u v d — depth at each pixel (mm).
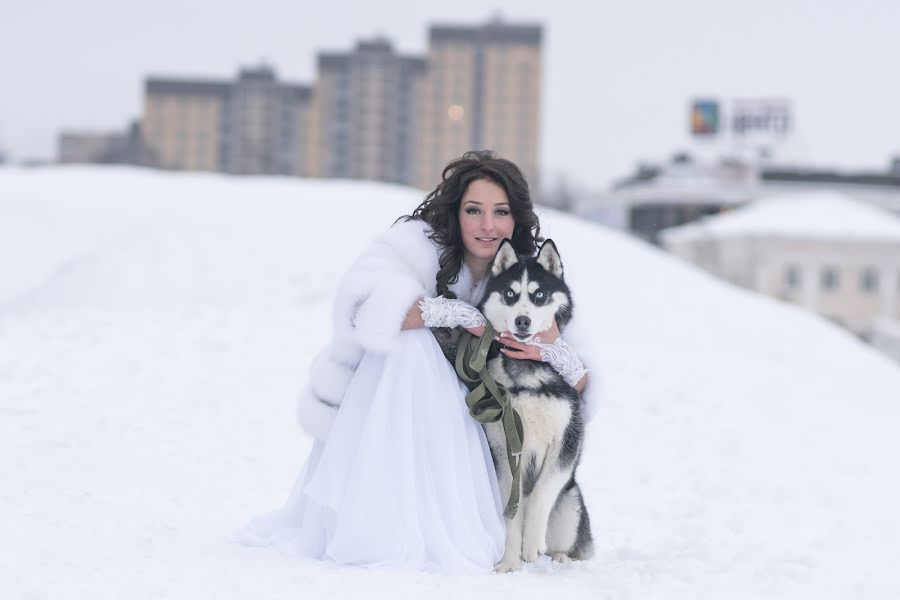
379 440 3863
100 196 26047
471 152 4250
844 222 37938
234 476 6570
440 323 3963
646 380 11539
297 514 4223
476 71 112000
